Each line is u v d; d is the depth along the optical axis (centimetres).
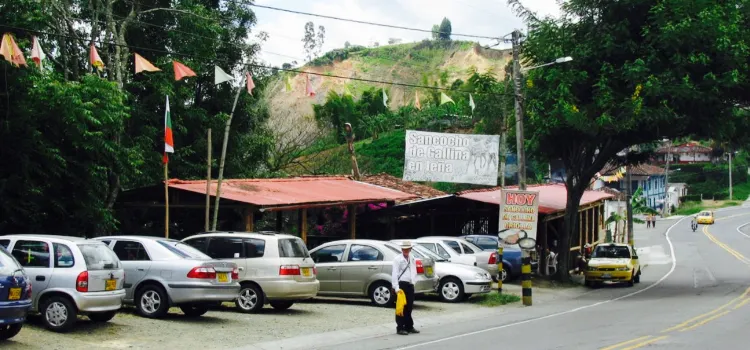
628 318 1773
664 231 7288
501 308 2033
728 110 2497
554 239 3562
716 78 2320
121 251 1530
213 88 2991
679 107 2381
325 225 3130
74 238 1352
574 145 2828
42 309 1292
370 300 2002
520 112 2314
